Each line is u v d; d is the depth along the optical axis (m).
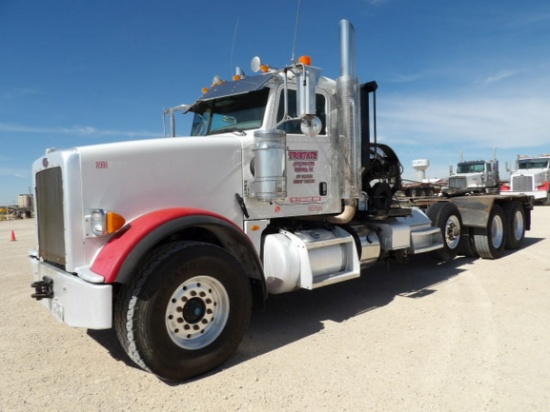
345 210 4.95
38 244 4.11
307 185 4.70
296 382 3.23
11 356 3.85
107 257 3.17
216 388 3.17
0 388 3.24
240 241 3.74
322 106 4.88
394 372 3.33
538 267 7.18
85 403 3.00
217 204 4.07
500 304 5.03
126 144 3.63
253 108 4.60
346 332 4.29
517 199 9.23
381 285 6.25
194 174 3.92
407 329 4.29
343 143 4.86
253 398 3.01
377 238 5.58
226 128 4.84
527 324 4.32
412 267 7.54
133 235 3.18
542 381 3.12
